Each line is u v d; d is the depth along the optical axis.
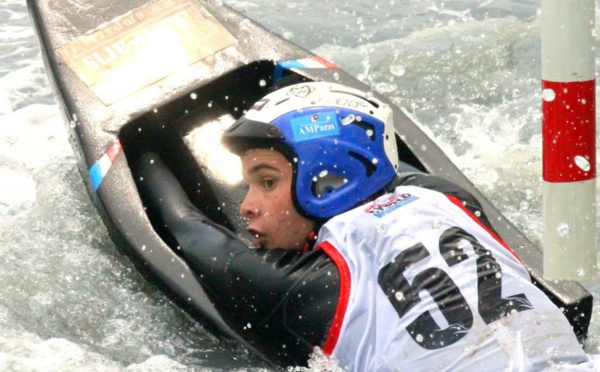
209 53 14.72
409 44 19.81
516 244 11.29
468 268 8.41
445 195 9.38
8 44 21.22
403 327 8.23
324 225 9.28
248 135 9.66
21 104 18.28
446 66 18.69
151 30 15.00
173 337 11.08
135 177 13.04
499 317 8.10
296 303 9.19
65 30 15.02
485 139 15.94
